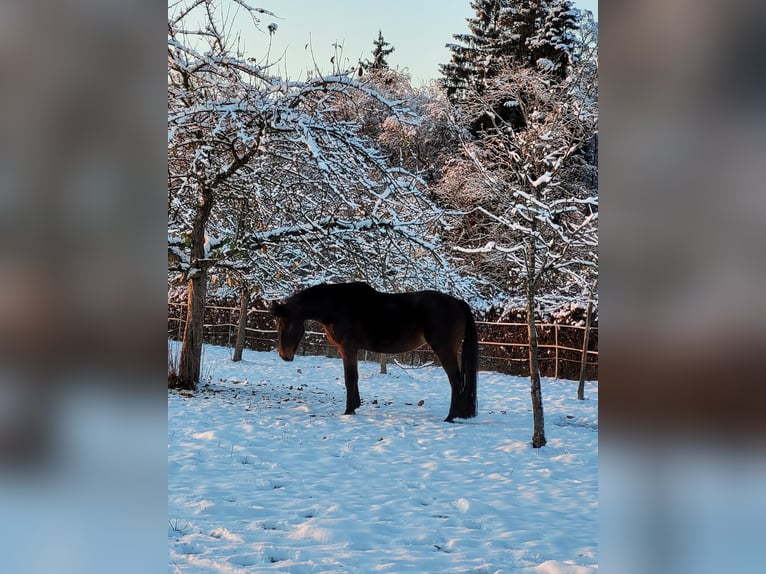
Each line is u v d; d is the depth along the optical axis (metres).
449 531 4.38
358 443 7.40
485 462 6.62
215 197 10.77
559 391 12.71
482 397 11.90
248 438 7.46
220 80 10.45
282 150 11.27
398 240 10.98
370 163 11.10
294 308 9.34
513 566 3.65
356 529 4.33
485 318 15.95
